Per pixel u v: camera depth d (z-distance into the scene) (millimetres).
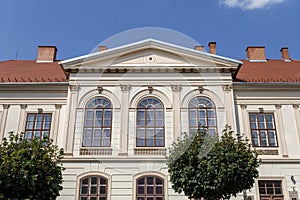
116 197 11914
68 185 12055
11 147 9156
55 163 9484
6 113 13766
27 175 8352
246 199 12273
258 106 13852
